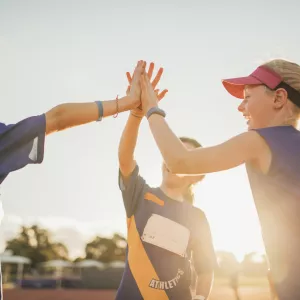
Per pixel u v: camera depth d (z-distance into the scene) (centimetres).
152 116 207
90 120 214
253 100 193
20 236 8969
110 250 9419
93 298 2331
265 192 174
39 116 195
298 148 174
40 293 2742
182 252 287
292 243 166
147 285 278
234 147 177
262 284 4625
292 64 192
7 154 186
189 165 181
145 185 299
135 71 252
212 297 2209
